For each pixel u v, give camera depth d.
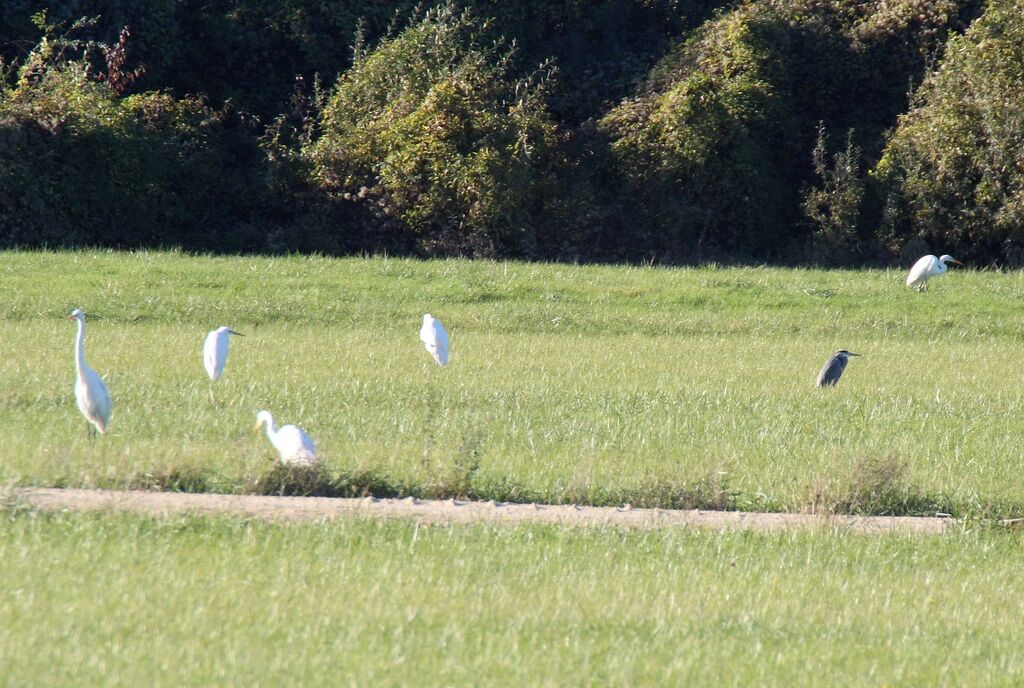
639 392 16.95
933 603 9.01
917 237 35.22
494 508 10.76
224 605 7.94
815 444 13.88
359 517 10.03
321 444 12.65
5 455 11.21
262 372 17.36
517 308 24.45
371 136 35.81
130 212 33.56
